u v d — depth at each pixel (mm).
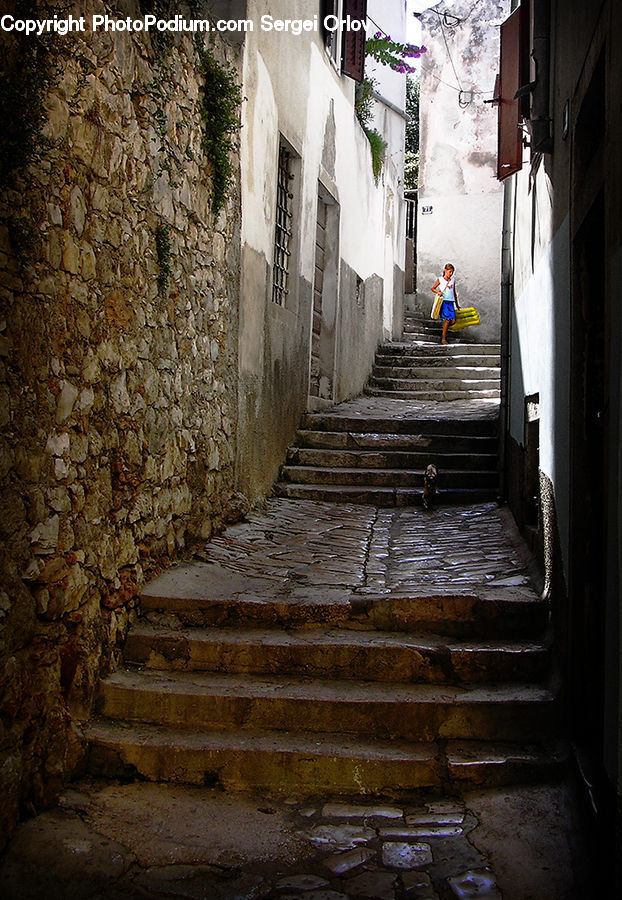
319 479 7473
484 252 15438
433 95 15664
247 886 2801
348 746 3598
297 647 4070
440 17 15547
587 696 3500
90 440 3672
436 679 4023
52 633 3328
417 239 15797
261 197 6664
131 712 3775
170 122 4664
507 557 5418
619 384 2363
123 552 4109
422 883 2824
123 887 2787
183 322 4934
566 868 2834
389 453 7730
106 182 3805
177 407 4840
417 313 15859
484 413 9008
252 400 6551
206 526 5434
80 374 3555
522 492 5781
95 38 3654
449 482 7332
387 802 3414
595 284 3516
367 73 12312
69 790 3379
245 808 3340
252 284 6465
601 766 2873
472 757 3518
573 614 3518
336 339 9602
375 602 4387
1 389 2912
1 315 2896
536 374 5082
